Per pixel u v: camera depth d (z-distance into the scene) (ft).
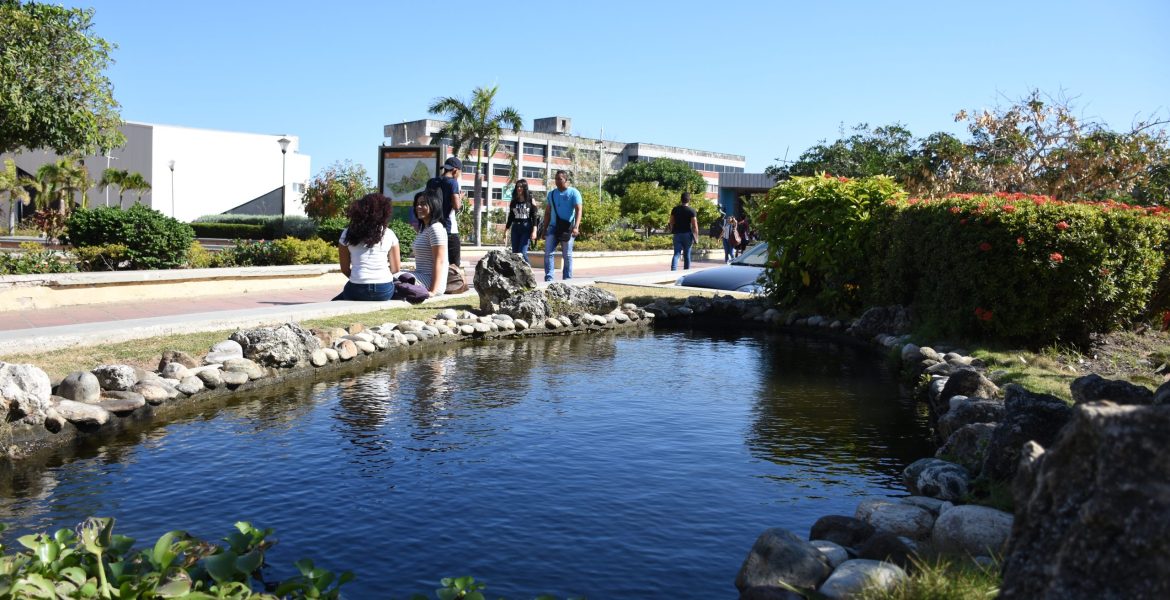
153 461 16.25
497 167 312.09
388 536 12.75
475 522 13.35
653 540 12.80
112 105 73.61
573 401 22.00
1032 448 7.93
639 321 38.91
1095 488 6.54
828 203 40.06
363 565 11.73
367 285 33.55
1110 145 64.54
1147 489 6.33
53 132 69.46
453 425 19.20
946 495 14.14
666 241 104.47
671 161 304.91
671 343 33.19
